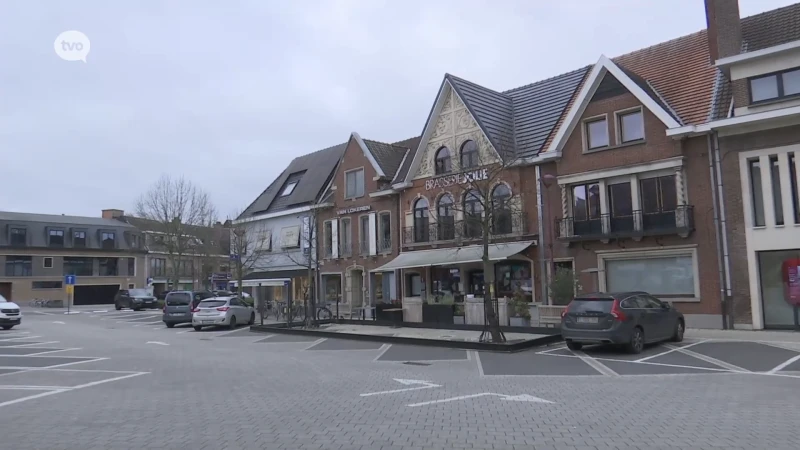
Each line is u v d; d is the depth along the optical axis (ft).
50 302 193.98
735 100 65.98
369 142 114.21
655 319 51.65
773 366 40.65
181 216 147.95
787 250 63.16
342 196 116.26
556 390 32.55
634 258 74.33
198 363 46.70
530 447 20.63
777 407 26.86
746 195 65.31
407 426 24.03
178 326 97.45
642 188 73.77
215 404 29.35
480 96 95.96
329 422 24.98
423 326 77.41
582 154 78.23
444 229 94.94
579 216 79.51
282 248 129.90
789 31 68.08
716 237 67.15
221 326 92.12
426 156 98.84
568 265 81.00
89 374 40.88
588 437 21.91
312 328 77.97
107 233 219.20
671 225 70.44
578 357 47.75
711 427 23.18
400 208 103.60
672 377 36.78
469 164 86.12
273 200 137.49
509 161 77.05
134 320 116.57
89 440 22.39
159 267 232.53
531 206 84.48
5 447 21.44
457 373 40.19
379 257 107.86
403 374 39.78
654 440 21.38
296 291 127.54
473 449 20.52
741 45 69.97
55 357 51.83
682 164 69.51
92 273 214.48
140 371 42.24
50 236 206.39
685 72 76.89
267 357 50.85
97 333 82.48
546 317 70.44
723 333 61.62
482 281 91.61
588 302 50.29
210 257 150.51
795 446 20.35
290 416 26.30
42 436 23.04
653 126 72.18
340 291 116.57
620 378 36.83
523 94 99.71
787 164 62.90
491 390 32.89
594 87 77.92
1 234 197.06
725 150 67.05
